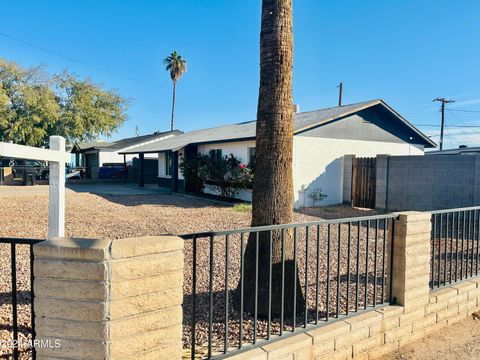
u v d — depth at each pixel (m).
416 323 3.39
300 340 2.67
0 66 24.64
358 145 13.62
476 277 4.22
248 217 10.16
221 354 2.46
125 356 1.91
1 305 3.58
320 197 12.67
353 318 3.04
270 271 2.68
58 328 1.87
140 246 1.95
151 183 24.83
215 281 4.49
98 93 29.83
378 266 5.18
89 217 9.80
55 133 27.73
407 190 10.92
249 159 13.59
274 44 3.27
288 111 3.34
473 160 9.33
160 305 2.03
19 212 10.23
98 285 1.84
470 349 3.21
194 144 16.23
